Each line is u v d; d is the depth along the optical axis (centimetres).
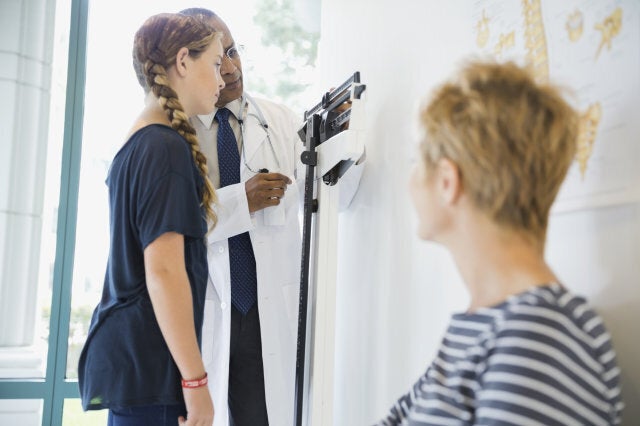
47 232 259
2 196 249
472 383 62
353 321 179
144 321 118
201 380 117
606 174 85
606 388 59
